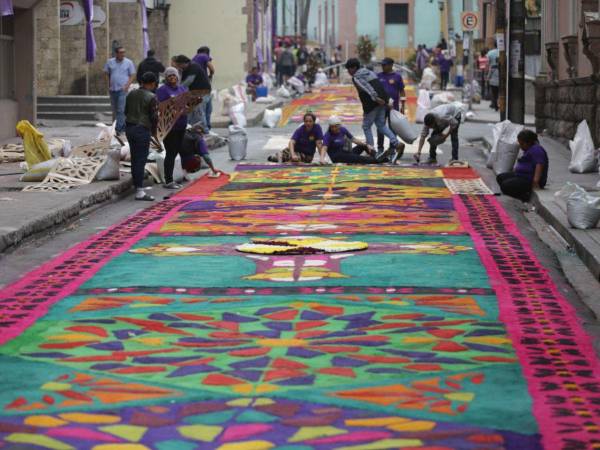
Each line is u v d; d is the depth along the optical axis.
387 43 100.69
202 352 7.86
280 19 109.94
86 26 31.58
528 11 44.69
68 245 12.90
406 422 6.34
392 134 22.58
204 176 19.88
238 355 7.77
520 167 16.83
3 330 8.52
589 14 22.70
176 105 17.95
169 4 49.28
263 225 14.08
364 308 9.21
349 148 22.31
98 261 11.53
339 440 6.05
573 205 12.96
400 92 25.09
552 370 7.39
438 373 7.32
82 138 25.73
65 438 6.10
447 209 15.48
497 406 6.63
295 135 22.16
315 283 10.24
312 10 108.50
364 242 12.55
